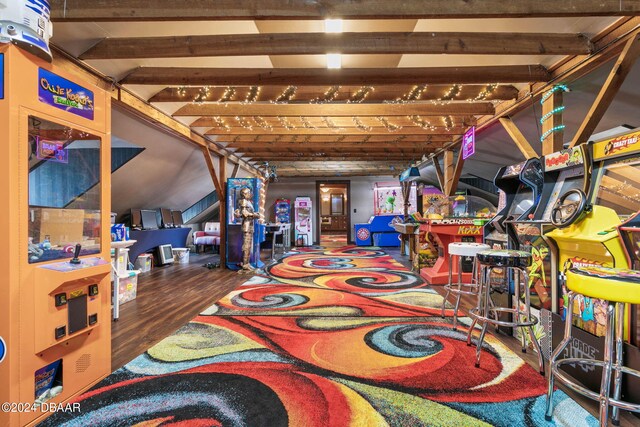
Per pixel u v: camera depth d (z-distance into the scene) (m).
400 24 3.12
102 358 2.27
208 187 9.77
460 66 3.76
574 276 1.70
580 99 4.13
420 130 6.26
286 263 7.57
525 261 2.38
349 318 3.49
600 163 2.33
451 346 2.74
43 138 2.18
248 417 1.81
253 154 8.48
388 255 8.95
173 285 5.29
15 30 1.74
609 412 1.83
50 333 1.87
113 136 5.00
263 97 4.48
